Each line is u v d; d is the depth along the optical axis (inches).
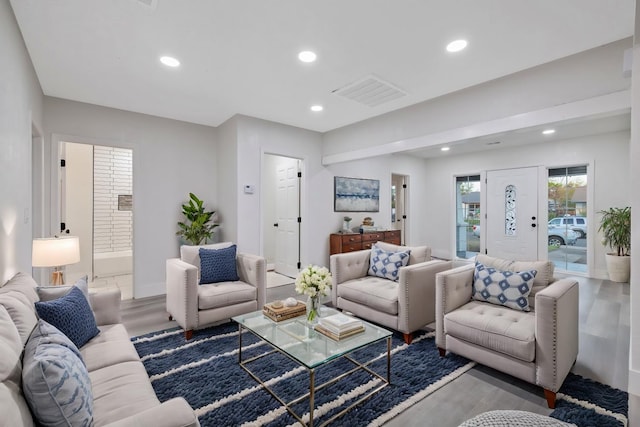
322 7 79.1
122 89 131.1
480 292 101.1
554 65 106.2
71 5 78.0
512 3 77.0
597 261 200.8
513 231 238.7
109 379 57.9
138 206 161.5
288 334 82.3
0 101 70.7
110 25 86.7
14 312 53.6
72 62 107.7
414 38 93.0
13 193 82.4
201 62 108.2
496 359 82.6
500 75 116.8
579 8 78.6
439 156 280.2
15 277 73.2
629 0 75.2
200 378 84.2
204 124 183.0
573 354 85.5
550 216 224.5
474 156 260.7
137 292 160.6
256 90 132.3
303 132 194.2
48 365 39.3
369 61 106.8
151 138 165.3
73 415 40.9
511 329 80.0
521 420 49.6
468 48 98.4
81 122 145.2
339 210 218.4
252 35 91.7
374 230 227.9
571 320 82.7
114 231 221.3
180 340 107.7
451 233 276.4
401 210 285.9
